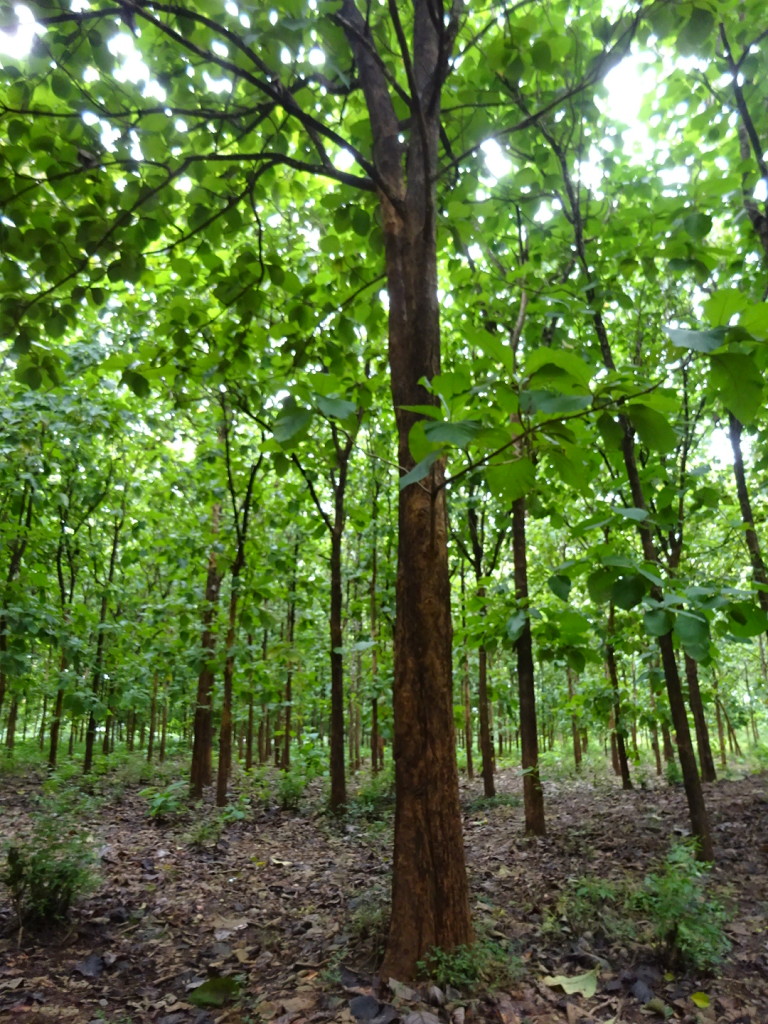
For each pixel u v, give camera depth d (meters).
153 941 4.11
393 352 3.82
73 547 10.81
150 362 4.62
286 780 9.14
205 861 6.14
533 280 5.76
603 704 8.77
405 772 3.33
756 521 7.76
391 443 10.24
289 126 4.41
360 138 4.23
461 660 11.55
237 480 9.03
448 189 4.86
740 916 4.00
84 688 9.18
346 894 4.82
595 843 5.88
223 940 4.11
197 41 3.75
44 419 7.78
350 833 7.31
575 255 5.82
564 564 3.18
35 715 20.11
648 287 6.74
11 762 11.21
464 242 5.23
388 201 3.93
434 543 3.49
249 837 7.23
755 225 4.86
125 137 3.91
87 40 3.66
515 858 5.66
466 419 1.81
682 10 3.25
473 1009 2.86
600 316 5.48
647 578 2.87
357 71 4.11
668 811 6.98
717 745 18.09
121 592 11.28
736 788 7.88
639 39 3.65
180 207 4.83
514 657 13.34
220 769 8.76
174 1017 3.12
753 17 4.20
